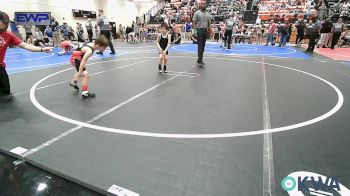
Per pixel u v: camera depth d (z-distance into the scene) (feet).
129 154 8.28
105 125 10.60
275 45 54.95
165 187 6.64
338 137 9.57
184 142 9.16
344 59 32.07
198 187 6.64
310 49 41.14
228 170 7.42
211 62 28.71
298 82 18.80
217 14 75.15
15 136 9.46
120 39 81.76
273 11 68.95
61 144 8.89
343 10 59.11
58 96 14.69
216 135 9.76
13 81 18.53
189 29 67.56
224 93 15.69
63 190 6.59
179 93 15.58
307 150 8.59
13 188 6.63
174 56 34.22
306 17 59.06
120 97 14.60
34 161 7.76
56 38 56.54
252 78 20.12
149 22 81.76
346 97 14.88
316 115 11.87
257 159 8.02
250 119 11.42
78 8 72.28
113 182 6.82
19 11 57.62
